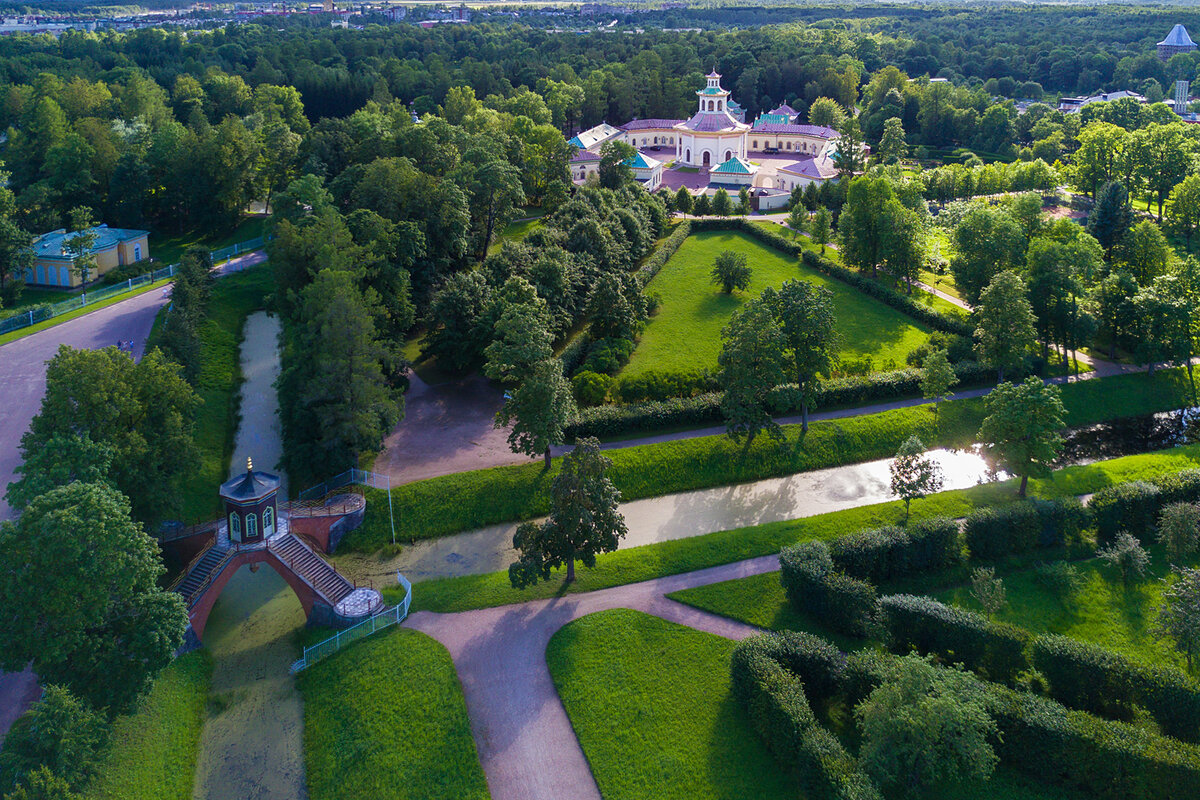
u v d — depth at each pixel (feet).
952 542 273.75
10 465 297.74
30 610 191.31
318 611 254.88
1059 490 315.37
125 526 204.64
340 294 314.76
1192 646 222.28
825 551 257.34
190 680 230.89
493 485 317.01
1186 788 181.78
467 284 397.39
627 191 611.06
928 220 572.92
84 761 180.34
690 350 433.89
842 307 502.38
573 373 408.26
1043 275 421.59
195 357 373.81
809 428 363.56
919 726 179.42
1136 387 409.69
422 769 200.13
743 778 197.06
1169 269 463.42
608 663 231.30
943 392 374.02
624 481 328.70
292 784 202.49
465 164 518.78
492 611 254.68
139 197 578.25
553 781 198.08
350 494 306.14
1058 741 191.72
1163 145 652.07
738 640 240.53
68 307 441.68
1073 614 253.65
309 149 594.65
